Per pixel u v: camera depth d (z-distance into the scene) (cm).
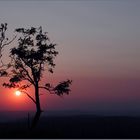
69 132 7212
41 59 7694
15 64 7781
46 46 7738
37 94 7806
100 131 7450
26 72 7775
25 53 7681
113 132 7319
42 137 6500
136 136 6669
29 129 7725
